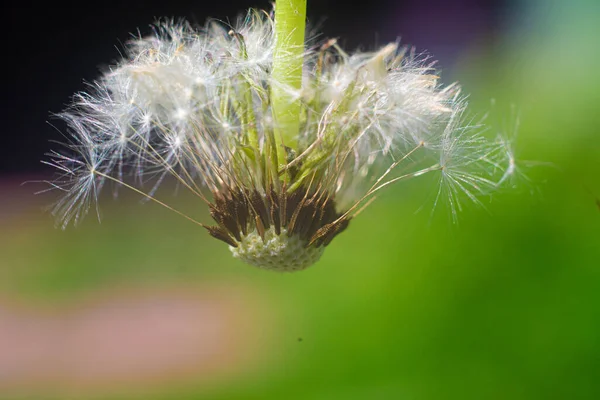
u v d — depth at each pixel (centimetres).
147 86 18
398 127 18
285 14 18
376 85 18
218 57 18
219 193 18
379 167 19
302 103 18
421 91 18
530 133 31
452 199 19
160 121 18
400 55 18
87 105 19
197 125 18
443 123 19
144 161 19
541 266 29
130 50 19
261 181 18
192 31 19
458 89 19
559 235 29
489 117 32
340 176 18
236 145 18
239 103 18
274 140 18
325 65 19
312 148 18
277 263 18
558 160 30
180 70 18
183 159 18
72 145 19
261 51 18
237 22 19
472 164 19
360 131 18
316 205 18
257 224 18
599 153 30
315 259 18
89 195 19
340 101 18
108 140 19
